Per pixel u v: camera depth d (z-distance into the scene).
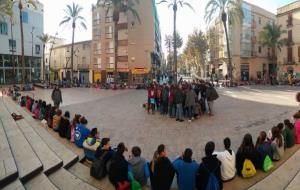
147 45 45.47
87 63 54.19
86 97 25.69
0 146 7.27
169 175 5.41
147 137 10.07
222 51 53.91
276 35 46.69
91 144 7.18
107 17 47.84
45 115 11.89
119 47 46.41
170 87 14.38
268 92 27.70
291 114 13.91
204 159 5.48
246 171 6.12
